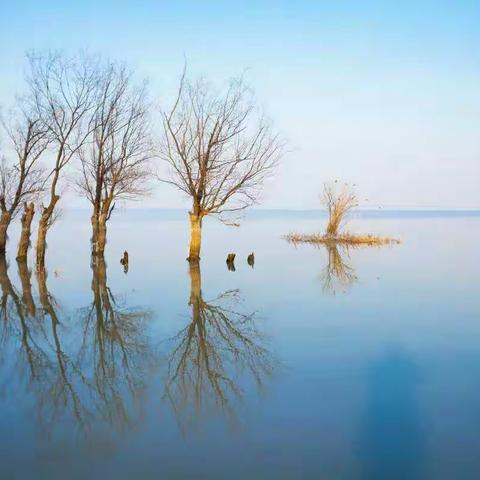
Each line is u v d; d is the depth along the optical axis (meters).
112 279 23.02
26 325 14.91
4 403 8.98
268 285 21.25
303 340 12.78
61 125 27.05
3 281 22.64
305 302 17.62
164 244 41.75
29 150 28.45
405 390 9.25
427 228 63.94
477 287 20.20
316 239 42.44
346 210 44.69
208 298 18.62
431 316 15.18
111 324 14.98
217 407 8.65
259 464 6.77
